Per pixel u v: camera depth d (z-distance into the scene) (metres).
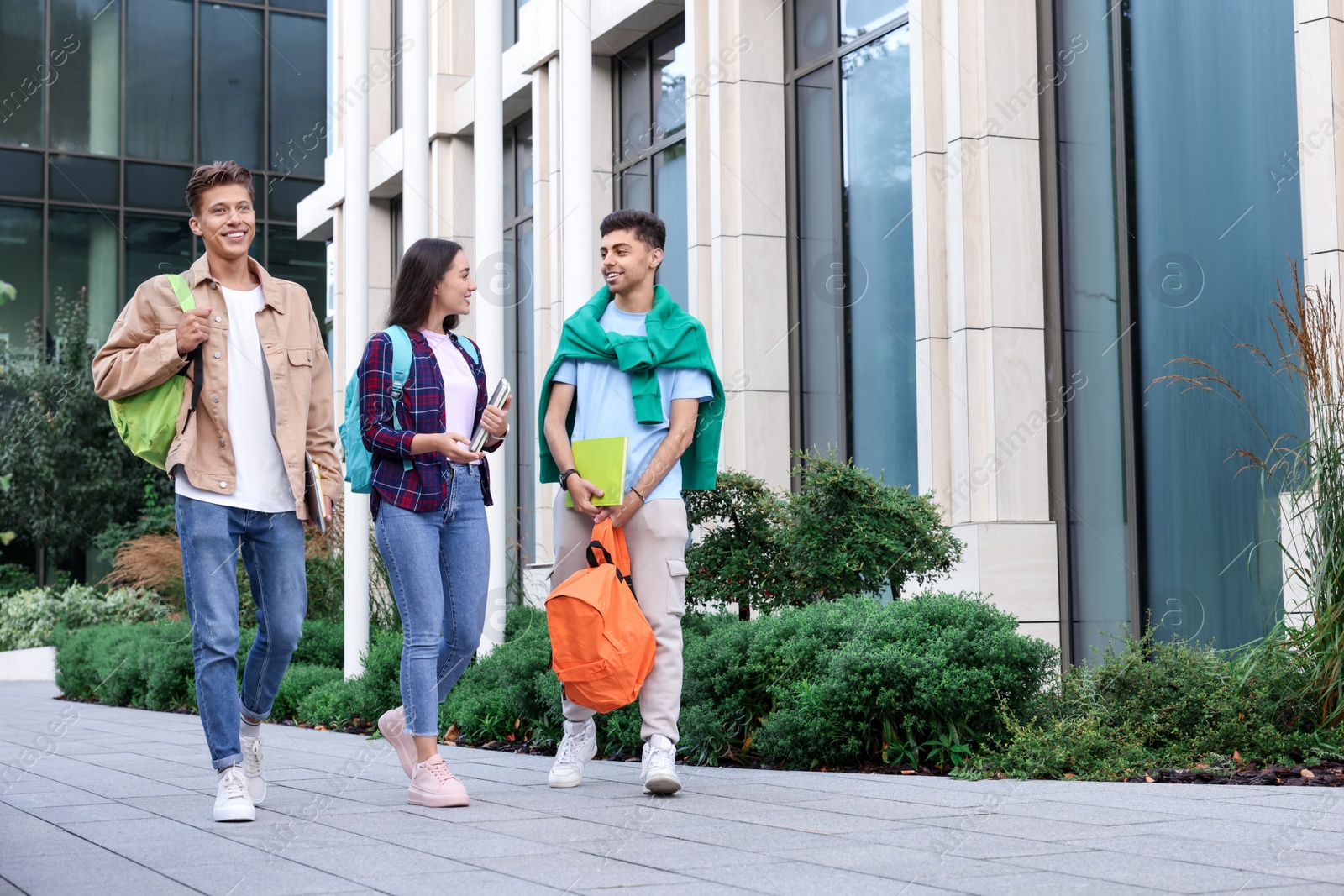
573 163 6.96
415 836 3.50
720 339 10.02
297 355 4.12
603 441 4.33
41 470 19.47
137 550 14.90
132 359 3.84
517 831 3.56
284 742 6.79
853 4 9.62
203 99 21.34
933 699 4.90
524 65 12.88
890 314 9.16
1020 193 8.07
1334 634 5.01
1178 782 4.64
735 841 3.36
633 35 11.83
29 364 20.00
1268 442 6.76
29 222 20.33
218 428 3.96
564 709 4.61
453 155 14.29
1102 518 7.79
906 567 6.39
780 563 6.51
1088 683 5.45
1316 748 4.90
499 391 4.24
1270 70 6.84
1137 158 7.67
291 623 4.10
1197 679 5.27
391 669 7.48
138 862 3.15
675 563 4.38
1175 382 7.36
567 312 6.98
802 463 9.97
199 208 4.04
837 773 4.94
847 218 9.64
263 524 4.04
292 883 2.85
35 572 19.81
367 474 4.23
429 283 4.35
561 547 4.48
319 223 18.14
